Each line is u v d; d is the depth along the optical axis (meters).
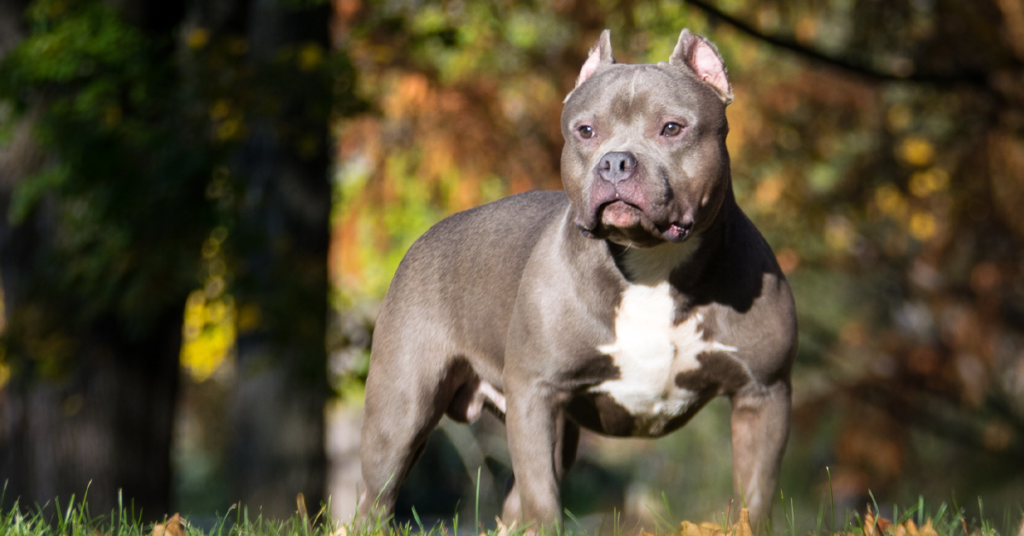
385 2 12.01
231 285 10.31
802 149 14.86
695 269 4.83
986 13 13.12
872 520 5.06
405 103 13.88
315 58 10.24
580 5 13.39
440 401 5.78
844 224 15.84
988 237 14.68
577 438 6.17
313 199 10.92
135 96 10.46
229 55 10.59
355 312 12.26
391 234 17.91
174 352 11.52
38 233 11.24
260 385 10.75
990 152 13.75
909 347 15.62
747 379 4.94
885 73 13.24
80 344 10.84
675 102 4.64
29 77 10.35
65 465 10.84
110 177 10.34
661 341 4.89
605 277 4.89
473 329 5.61
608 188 4.48
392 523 5.64
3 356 10.86
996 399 16.22
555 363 4.96
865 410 15.62
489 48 14.34
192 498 31.02
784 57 15.22
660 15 13.46
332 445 24.17
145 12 11.15
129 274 10.41
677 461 19.28
